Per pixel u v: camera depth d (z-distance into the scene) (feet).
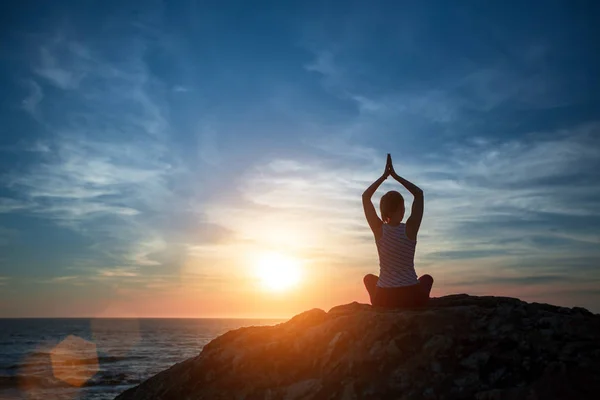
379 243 20.17
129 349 248.93
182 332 484.74
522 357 15.61
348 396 15.67
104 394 97.50
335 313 21.12
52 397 93.04
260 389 17.49
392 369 16.29
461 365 15.81
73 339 339.36
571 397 13.82
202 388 18.56
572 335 16.31
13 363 166.50
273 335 20.51
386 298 19.60
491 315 17.80
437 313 17.94
